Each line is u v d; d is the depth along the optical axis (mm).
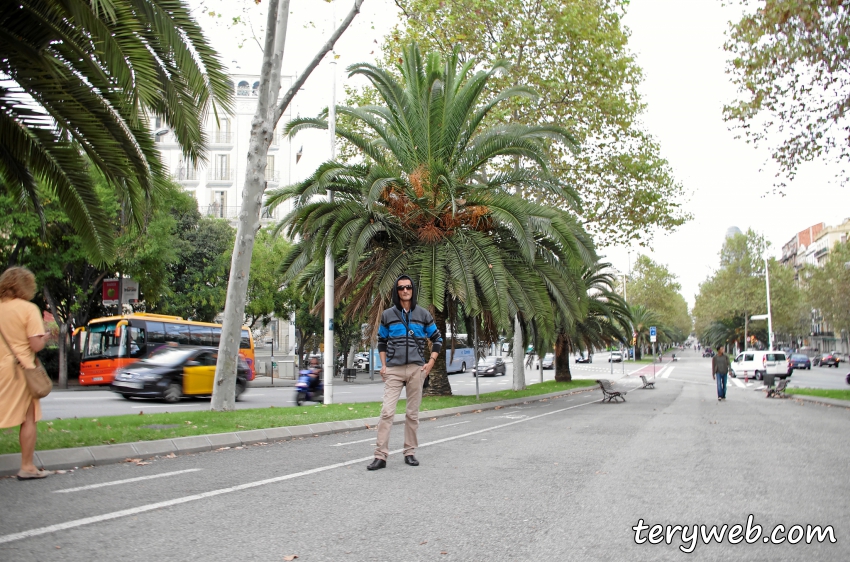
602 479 6754
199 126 10523
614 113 26781
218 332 31656
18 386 6383
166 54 9766
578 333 36969
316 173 17078
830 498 5895
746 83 16969
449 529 4781
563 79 25984
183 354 21000
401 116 19156
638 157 28484
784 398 24656
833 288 72500
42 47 8812
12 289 6465
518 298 18547
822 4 15055
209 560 3996
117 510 5215
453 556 4156
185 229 40375
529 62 26203
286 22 13266
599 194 29234
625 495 5980
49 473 6809
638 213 29172
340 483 6445
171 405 19469
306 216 17312
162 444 8516
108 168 9891
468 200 17969
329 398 18422
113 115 9781
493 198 17547
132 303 36500
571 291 19906
